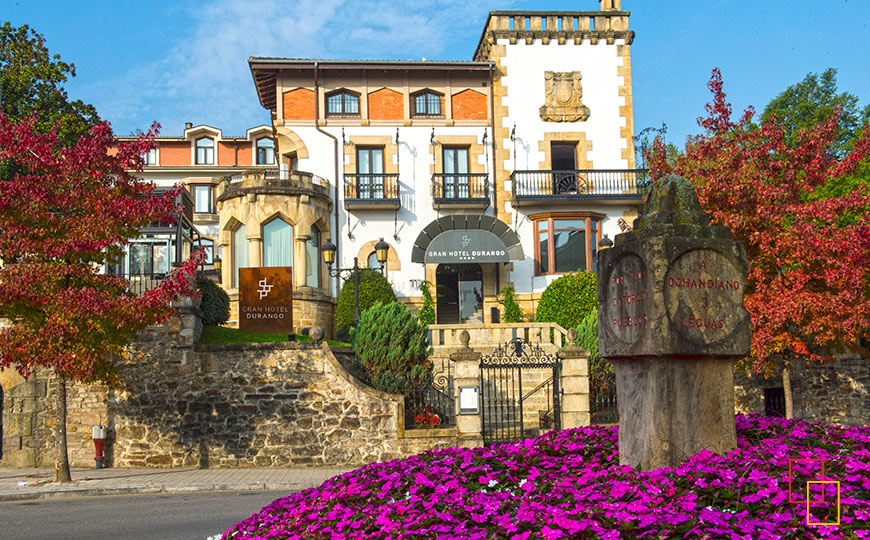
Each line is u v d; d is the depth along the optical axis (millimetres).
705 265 6508
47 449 16875
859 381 20484
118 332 14680
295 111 28891
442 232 27656
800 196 19719
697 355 6383
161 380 16828
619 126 30281
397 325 17938
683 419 6391
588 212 29312
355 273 21234
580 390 15977
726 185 17234
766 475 5281
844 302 16375
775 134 17609
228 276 27078
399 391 17406
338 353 18047
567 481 5703
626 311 6742
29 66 30094
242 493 13508
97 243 13789
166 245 24797
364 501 6164
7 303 13812
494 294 29078
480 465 6789
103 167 14555
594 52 30500
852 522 4473
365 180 28922
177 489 13922
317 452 16531
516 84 30062
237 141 44500
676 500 4867
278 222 27141
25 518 11180
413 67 28984
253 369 16812
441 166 29406
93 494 13641
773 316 16188
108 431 16734
